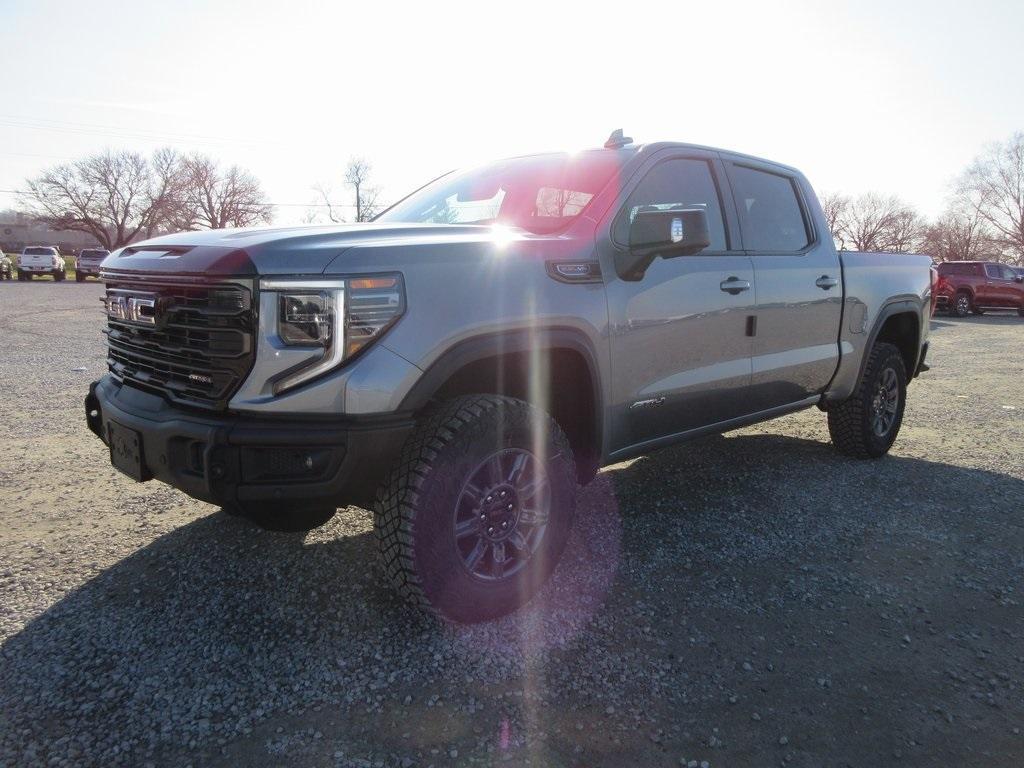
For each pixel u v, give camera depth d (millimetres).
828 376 4727
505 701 2383
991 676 2596
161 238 3113
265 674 2494
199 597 3006
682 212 3102
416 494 2549
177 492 4266
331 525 3781
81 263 39188
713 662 2641
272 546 3504
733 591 3182
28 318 16219
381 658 2604
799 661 2660
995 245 70250
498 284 2768
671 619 2932
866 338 4980
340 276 2441
